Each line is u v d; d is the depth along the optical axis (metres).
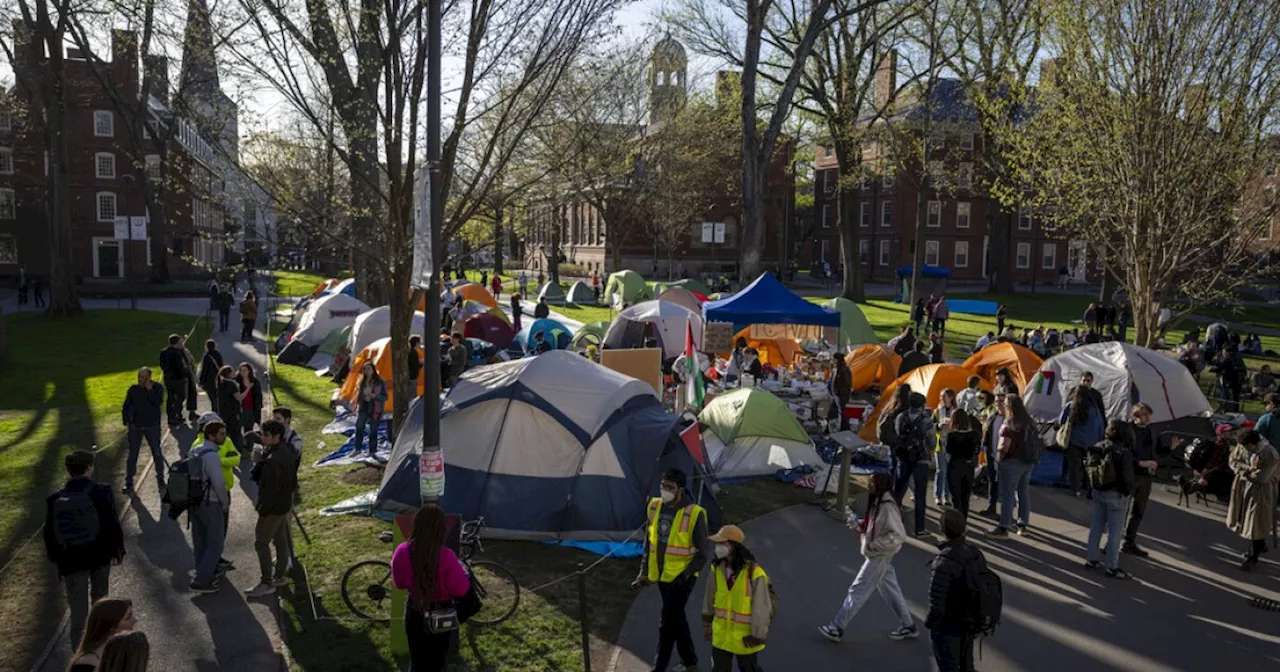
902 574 10.38
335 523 11.59
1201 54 17.48
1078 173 20.41
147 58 16.89
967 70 41.34
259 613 8.84
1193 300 19.94
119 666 4.34
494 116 15.38
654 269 64.44
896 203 69.88
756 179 28.75
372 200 13.98
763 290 21.78
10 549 10.70
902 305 49.34
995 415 12.88
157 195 47.47
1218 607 9.56
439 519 6.23
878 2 30.16
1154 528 12.41
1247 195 19.00
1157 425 15.86
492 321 27.92
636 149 42.06
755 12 28.14
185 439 16.30
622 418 11.65
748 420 14.87
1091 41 18.73
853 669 7.94
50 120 38.16
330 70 12.55
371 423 15.38
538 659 7.97
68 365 26.70
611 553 9.98
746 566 6.73
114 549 7.67
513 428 11.45
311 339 26.88
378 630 8.50
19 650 8.09
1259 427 12.23
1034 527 12.38
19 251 60.81
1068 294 58.12
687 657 7.54
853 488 14.13
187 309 44.66
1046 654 8.34
